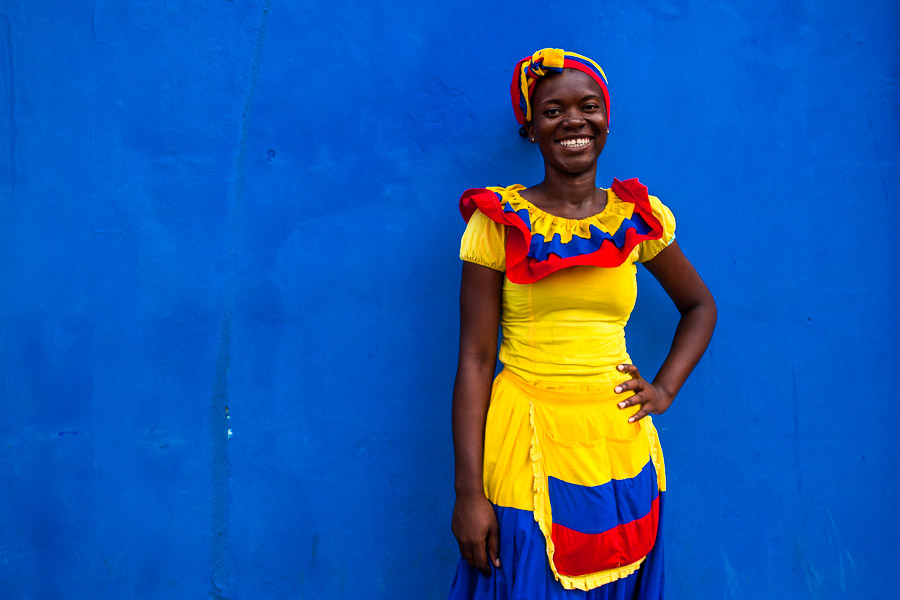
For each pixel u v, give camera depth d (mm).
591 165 1347
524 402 1309
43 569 1581
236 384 1599
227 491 1598
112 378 1584
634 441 1316
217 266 1594
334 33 1604
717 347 1682
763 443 1689
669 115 1671
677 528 1674
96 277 1581
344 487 1616
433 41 1622
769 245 1690
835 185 1688
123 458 1586
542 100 1319
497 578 1290
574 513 1258
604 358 1325
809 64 1673
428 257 1623
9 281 1569
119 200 1586
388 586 1626
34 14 1570
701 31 1677
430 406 1624
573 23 1646
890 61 1688
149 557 1591
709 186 1680
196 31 1592
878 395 1689
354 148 1610
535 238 1274
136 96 1587
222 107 1595
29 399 1573
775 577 1683
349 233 1612
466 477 1300
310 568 1614
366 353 1615
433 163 1623
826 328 1676
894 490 1687
